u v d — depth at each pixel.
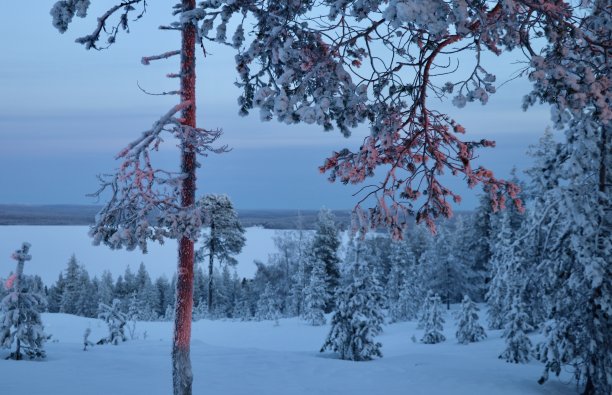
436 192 6.74
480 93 5.32
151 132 8.55
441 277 61.72
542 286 16.77
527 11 5.73
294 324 49.59
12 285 17.73
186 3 9.29
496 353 29.28
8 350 18.91
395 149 6.75
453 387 16.88
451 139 6.63
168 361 18.84
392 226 6.56
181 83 9.45
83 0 6.88
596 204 14.28
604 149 13.72
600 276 14.34
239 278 87.69
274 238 66.50
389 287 62.81
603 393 14.98
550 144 22.56
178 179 8.38
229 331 44.72
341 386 16.44
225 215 60.00
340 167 6.52
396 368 19.72
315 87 6.13
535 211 16.34
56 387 12.70
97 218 8.00
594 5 6.23
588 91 5.60
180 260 9.70
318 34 6.30
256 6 6.53
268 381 16.30
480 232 58.47
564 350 16.31
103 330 40.19
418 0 3.99
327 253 55.94
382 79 6.31
